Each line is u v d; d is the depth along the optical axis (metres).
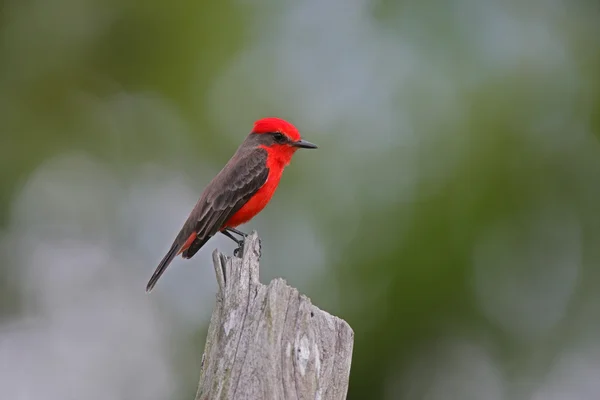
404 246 14.12
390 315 13.91
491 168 14.72
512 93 15.60
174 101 16.95
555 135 15.51
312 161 15.53
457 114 15.41
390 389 13.98
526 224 14.73
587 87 16.22
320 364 6.47
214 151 16.56
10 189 16.59
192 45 17.09
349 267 14.34
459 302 13.94
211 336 6.76
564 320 14.63
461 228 14.23
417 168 14.95
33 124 17.09
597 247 15.14
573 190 15.34
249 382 6.27
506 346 14.23
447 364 14.11
